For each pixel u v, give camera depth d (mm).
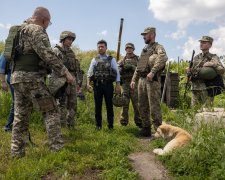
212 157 2484
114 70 3943
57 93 3428
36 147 2926
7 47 2551
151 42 3646
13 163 2443
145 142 3486
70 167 2465
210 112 3379
